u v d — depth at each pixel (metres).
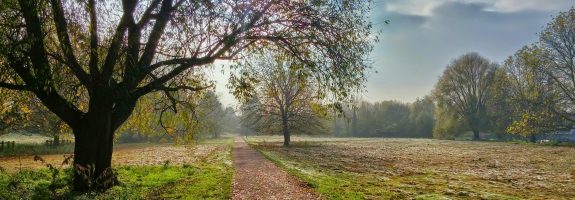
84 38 13.45
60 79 13.54
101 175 14.80
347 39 14.59
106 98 14.88
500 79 58.72
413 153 49.50
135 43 14.58
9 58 12.80
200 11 13.41
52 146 53.22
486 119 88.38
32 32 12.59
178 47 15.10
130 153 48.06
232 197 15.17
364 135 140.50
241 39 15.12
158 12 15.16
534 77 47.62
